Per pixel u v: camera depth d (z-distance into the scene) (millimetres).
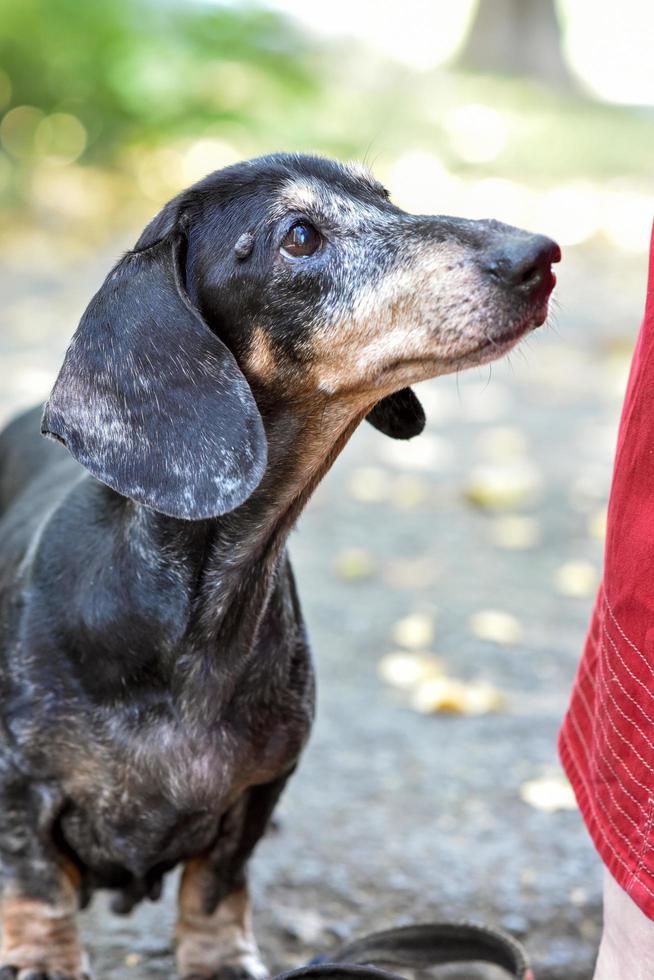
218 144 14953
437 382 9602
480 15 27531
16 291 10742
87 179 14141
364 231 3203
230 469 2957
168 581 3150
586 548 6754
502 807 4508
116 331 3002
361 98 20359
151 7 15492
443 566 6477
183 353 2990
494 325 3084
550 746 4879
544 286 3115
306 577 6270
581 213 15367
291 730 3354
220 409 2977
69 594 3234
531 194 16234
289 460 3283
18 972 3420
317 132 15531
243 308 3182
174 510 2936
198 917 3582
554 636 5766
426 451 8109
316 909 3984
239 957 3607
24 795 3354
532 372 9836
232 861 3518
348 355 3189
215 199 3209
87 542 3279
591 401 9234
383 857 4215
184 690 3189
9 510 4141
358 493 7418
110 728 3209
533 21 27453
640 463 2742
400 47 30094
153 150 14789
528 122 21828
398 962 3521
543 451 8172
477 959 3475
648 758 2721
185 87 14945
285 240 3164
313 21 30547
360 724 4980
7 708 3273
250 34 16000
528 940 3893
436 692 5121
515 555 6641
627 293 12180
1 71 14094
